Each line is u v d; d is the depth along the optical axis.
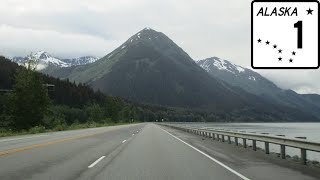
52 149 21.03
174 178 11.90
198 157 18.09
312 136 62.19
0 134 38.88
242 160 16.88
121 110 170.25
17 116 64.88
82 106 172.38
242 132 23.89
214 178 11.93
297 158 17.83
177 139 33.34
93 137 34.12
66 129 60.25
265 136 19.14
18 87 65.19
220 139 32.38
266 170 13.73
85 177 11.90
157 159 17.09
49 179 11.44
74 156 17.81
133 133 45.22
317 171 13.59
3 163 14.83
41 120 66.12
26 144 24.19
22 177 11.73
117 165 14.86
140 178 11.84
